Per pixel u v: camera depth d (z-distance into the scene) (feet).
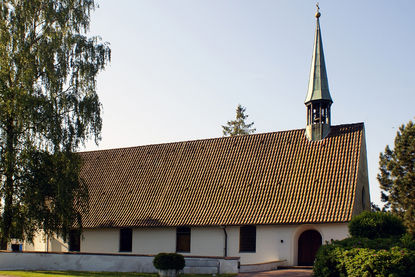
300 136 122.11
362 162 115.85
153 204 123.65
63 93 114.21
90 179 141.69
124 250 123.44
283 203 108.06
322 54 125.80
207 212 114.42
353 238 77.51
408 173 165.27
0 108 107.86
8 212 106.93
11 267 108.47
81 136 113.50
